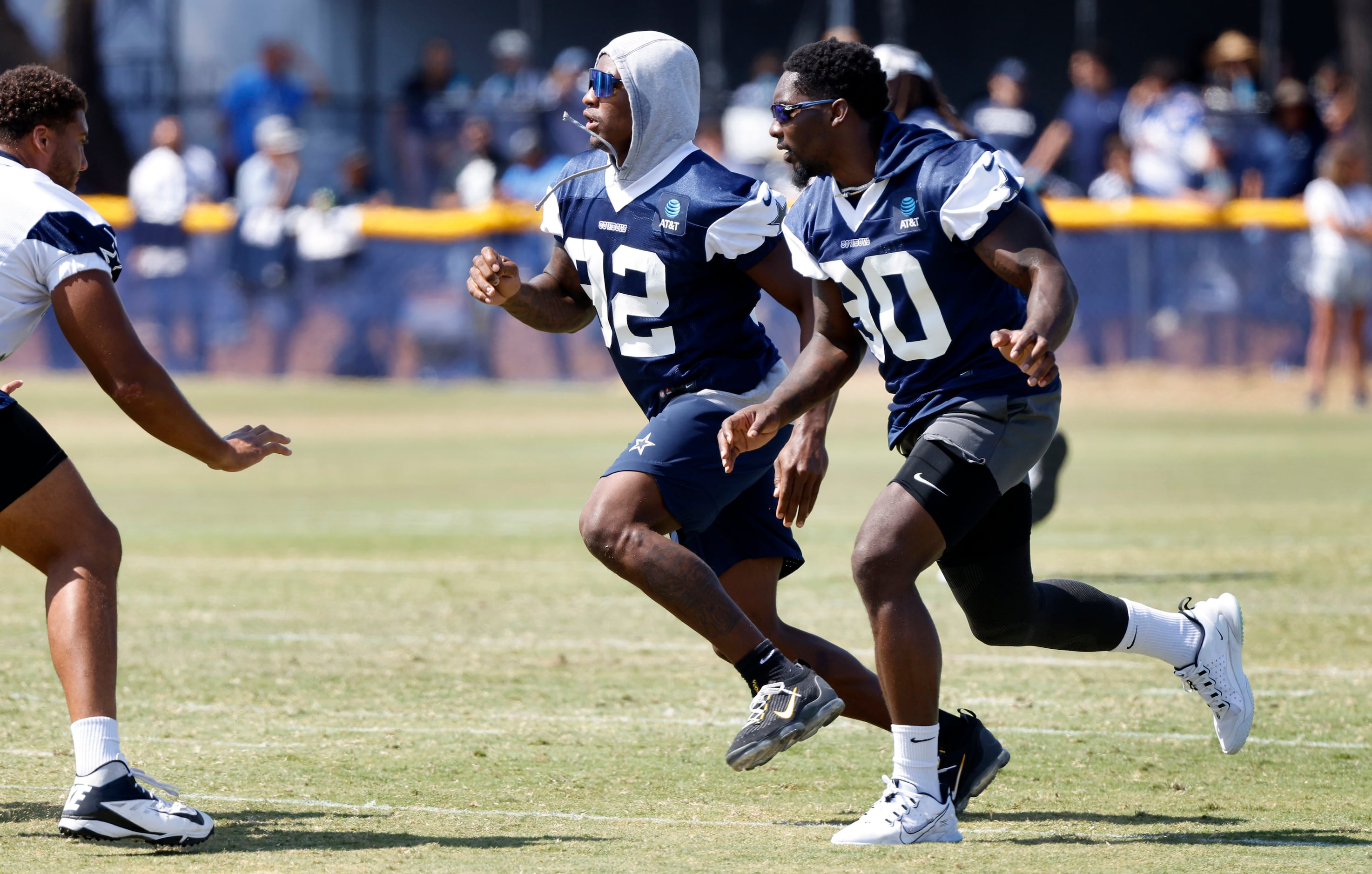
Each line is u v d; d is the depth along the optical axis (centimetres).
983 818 1703
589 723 2141
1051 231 2347
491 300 1895
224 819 1655
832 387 1717
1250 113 7894
